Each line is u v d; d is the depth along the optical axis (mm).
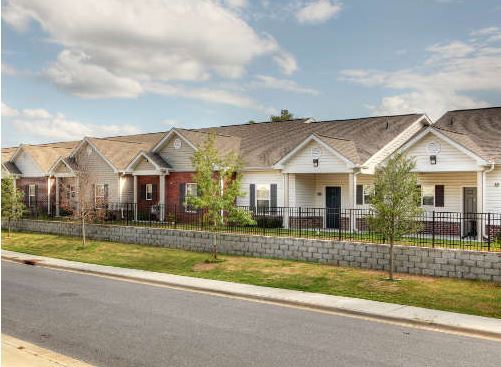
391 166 16812
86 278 19219
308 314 13125
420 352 9703
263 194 28516
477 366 8859
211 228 24453
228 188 22078
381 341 10469
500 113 27031
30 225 33500
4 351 9641
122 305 14109
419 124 29312
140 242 26516
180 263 21656
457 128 26547
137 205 33688
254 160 29250
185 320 12312
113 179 35188
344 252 19250
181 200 31734
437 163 22672
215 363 9023
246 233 22844
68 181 38469
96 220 31141
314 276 17812
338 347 10008
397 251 17922
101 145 36125
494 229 21281
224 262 21047
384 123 29547
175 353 9625
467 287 15406
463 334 11211
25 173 41219
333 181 27547
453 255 16656
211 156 21953
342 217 26812
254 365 8906
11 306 13945
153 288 17016
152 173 32344
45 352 9664
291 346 10070
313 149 25703
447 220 23797
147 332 11172
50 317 12633
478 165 21453
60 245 27938
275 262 20453
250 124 37406
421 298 14539
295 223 26688
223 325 11820
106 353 9648
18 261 24219
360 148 26516
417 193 17000
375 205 16875
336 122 32406
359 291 15641
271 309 13719
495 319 12297
